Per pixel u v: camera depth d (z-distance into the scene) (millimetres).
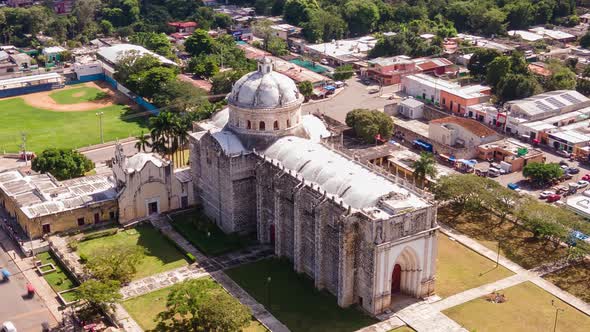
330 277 144750
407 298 143125
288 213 155125
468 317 136625
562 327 133625
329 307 141000
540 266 156125
